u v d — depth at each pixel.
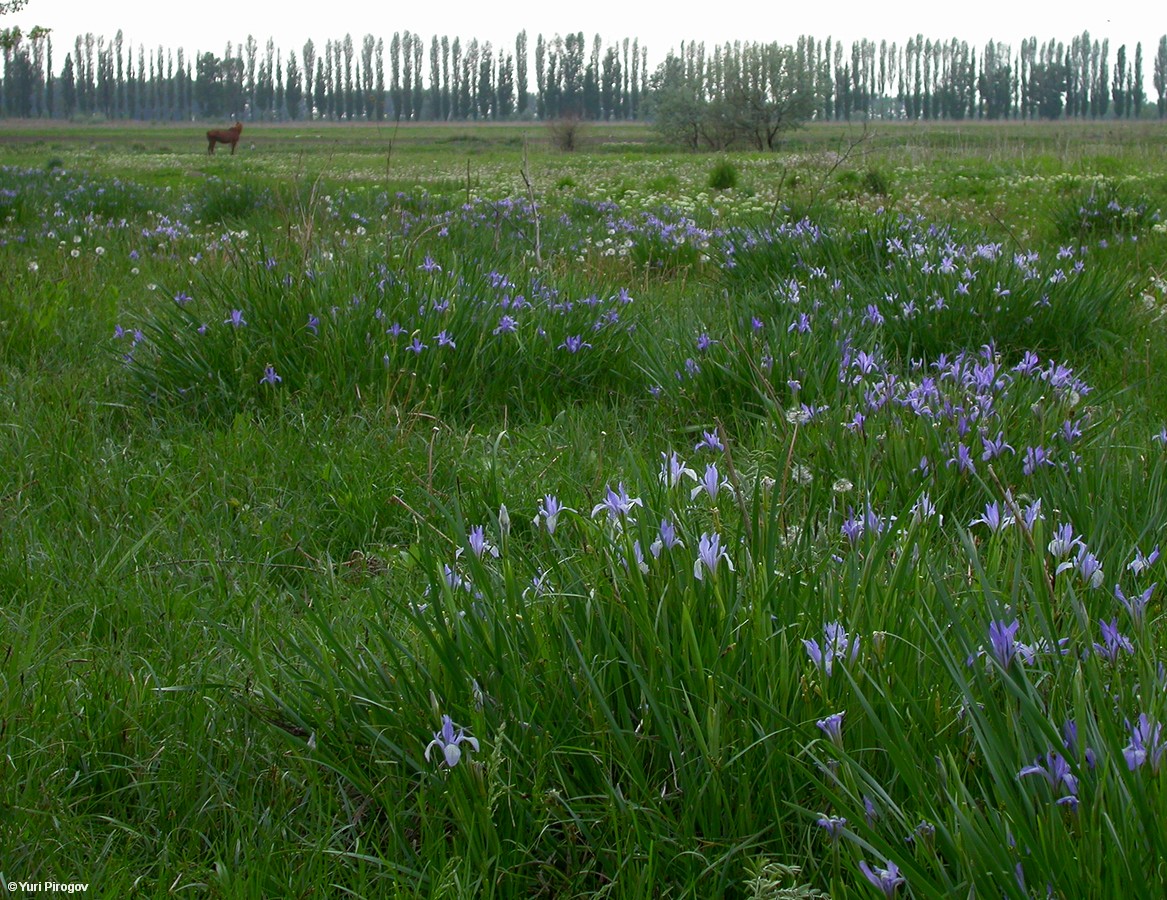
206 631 2.87
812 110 53.31
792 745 2.06
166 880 1.95
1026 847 1.70
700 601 2.33
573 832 2.10
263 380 4.69
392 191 16.66
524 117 179.62
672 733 2.09
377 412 4.46
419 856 2.02
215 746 2.39
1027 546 2.60
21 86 176.75
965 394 3.93
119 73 186.88
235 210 12.77
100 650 2.72
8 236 9.89
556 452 4.12
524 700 2.23
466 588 2.54
